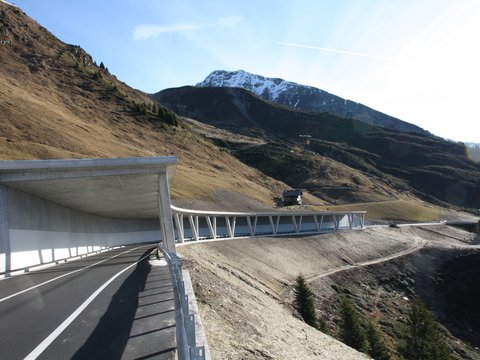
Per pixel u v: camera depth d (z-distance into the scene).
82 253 35.84
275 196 134.12
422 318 37.25
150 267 22.20
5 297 13.37
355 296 49.84
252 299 23.09
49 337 8.38
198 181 105.62
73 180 23.41
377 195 167.00
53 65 172.12
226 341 11.00
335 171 194.00
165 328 9.09
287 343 14.84
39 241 25.83
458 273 73.25
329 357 15.71
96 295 13.23
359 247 75.62
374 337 34.12
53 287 15.33
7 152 67.75
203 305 14.24
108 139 120.75
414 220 131.38
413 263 72.62
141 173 24.25
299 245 64.44
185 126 183.88
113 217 53.19
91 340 8.17
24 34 183.38
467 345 47.66
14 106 102.06
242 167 163.38
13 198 22.72
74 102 149.38
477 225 130.75
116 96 174.38
